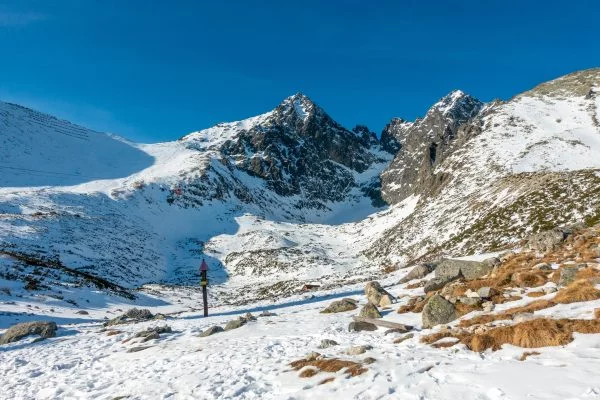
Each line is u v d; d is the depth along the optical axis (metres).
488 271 23.61
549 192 61.62
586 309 12.49
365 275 66.81
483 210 71.69
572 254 21.86
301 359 13.20
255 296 66.06
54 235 79.12
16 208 92.81
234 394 10.97
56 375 15.89
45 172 139.25
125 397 12.09
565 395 7.71
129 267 81.50
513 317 13.25
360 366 11.36
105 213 109.62
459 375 9.61
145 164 173.12
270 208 186.00
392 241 96.12
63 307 42.22
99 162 164.12
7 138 151.75
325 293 38.97
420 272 32.88
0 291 41.22
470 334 12.63
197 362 14.95
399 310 19.14
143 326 26.50
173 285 76.31
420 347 12.65
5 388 14.66
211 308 43.66
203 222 135.25
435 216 92.19
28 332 24.88
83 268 68.81
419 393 9.01
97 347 20.55
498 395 8.21
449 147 158.12
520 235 53.19
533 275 18.33
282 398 10.20
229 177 180.12
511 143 116.44
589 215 50.28
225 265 100.88
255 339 17.67
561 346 10.36
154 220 122.62
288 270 89.06
